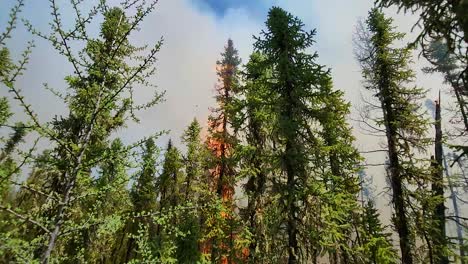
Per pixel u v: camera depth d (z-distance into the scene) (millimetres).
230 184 20656
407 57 17641
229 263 17938
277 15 16078
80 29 4789
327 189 14102
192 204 5348
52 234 4207
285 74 15312
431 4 6289
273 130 15227
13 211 3924
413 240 15422
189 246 17094
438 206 15703
